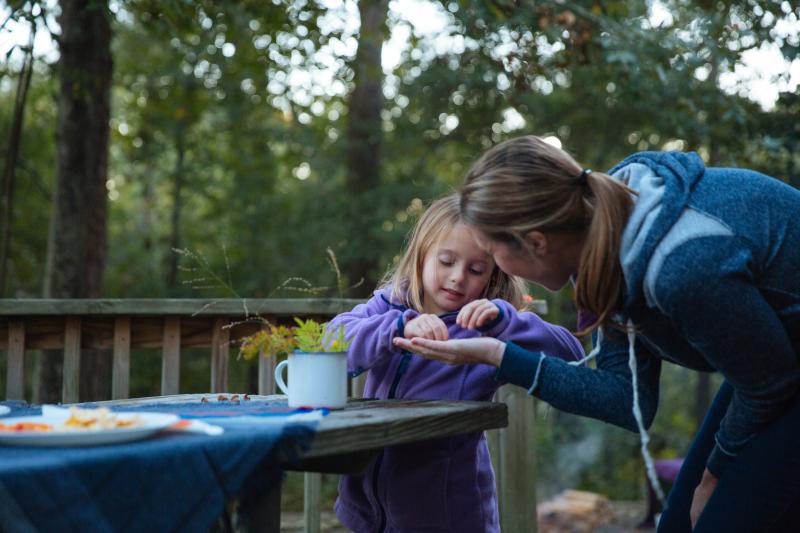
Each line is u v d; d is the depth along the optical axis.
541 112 9.36
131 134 11.20
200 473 1.23
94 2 4.80
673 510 2.06
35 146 10.93
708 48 5.36
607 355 1.92
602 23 5.50
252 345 1.81
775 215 1.57
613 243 1.56
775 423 1.63
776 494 1.61
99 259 5.79
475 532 2.18
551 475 8.35
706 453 2.04
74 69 5.60
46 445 1.21
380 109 9.96
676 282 1.47
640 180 1.65
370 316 2.29
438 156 10.81
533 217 1.61
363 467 1.58
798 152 5.63
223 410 1.71
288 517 4.60
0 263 5.43
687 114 6.00
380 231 9.02
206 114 11.84
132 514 1.16
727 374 1.55
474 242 2.20
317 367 1.74
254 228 10.65
